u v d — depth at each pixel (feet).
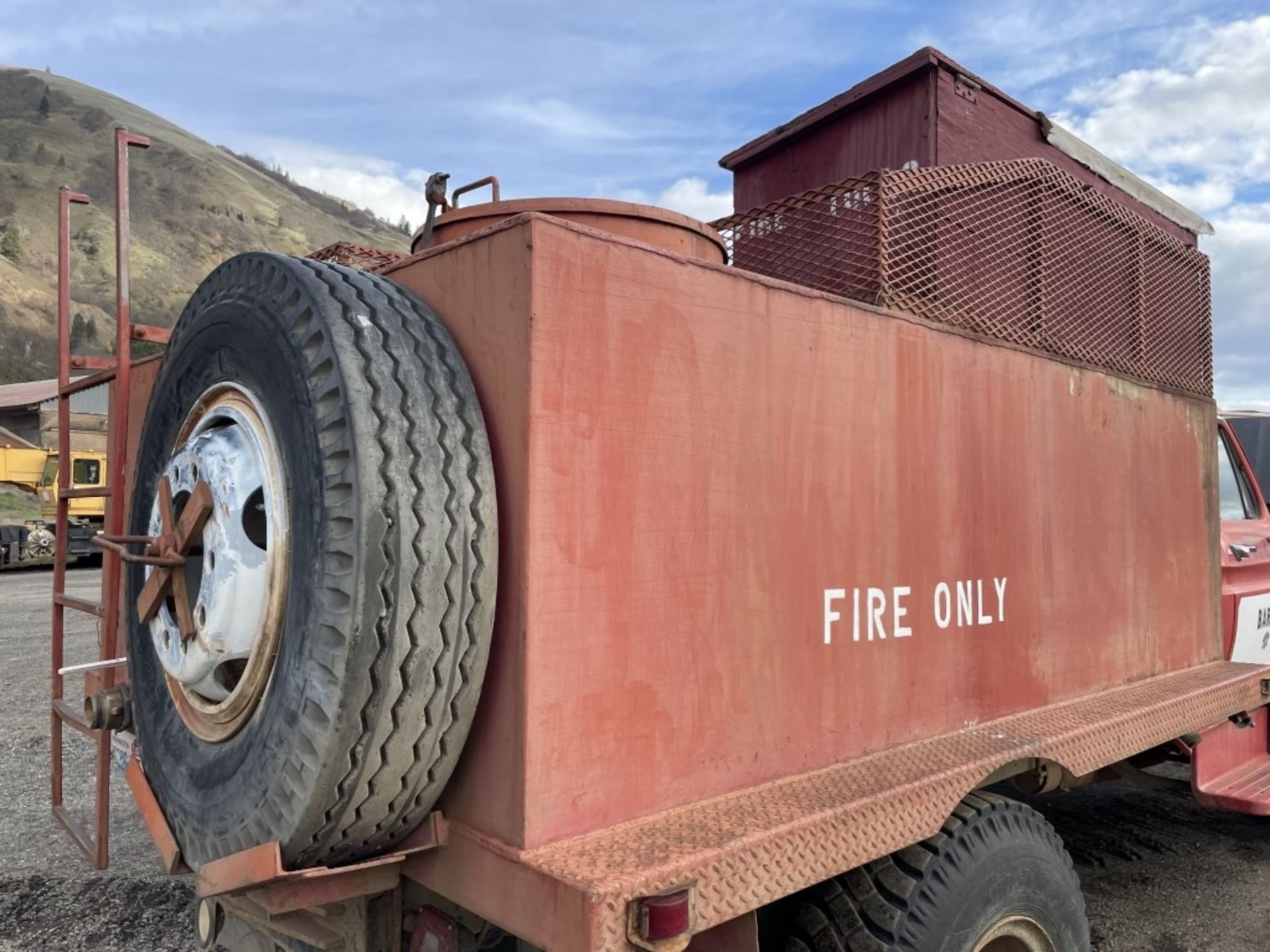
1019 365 9.54
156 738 6.91
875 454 7.72
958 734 8.33
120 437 8.14
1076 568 10.18
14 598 45.57
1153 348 12.09
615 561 5.73
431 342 5.68
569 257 5.56
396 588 5.03
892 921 6.60
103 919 11.94
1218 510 13.32
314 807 5.09
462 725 5.40
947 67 10.57
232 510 5.80
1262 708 13.10
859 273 8.41
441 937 6.05
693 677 6.16
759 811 6.05
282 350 5.62
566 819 5.41
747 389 6.64
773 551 6.76
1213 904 12.85
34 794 16.79
